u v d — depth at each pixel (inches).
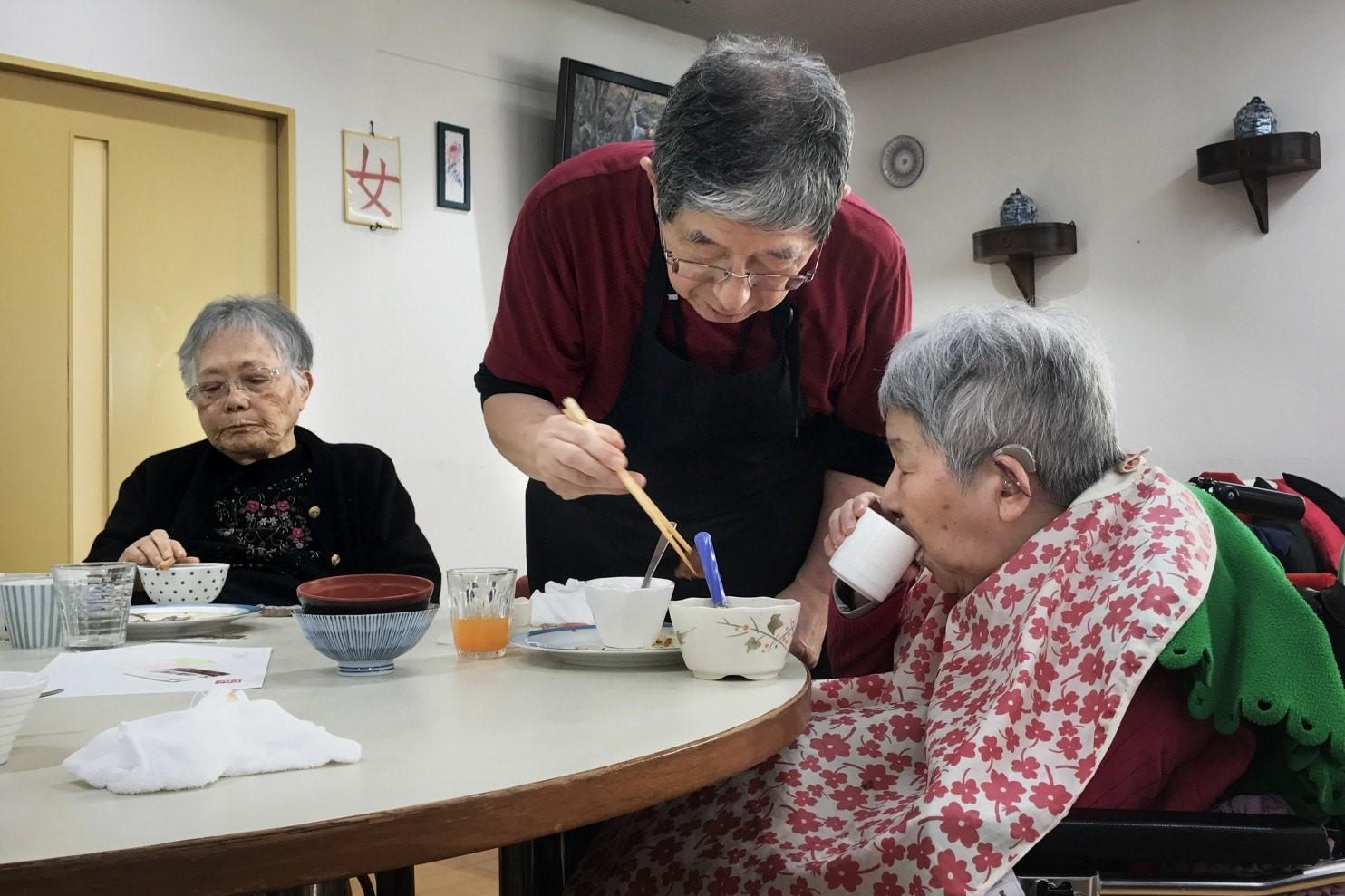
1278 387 174.6
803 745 48.4
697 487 71.0
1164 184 185.2
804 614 68.3
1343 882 40.7
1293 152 165.8
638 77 191.2
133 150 140.6
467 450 171.2
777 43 53.1
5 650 54.1
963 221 207.5
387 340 162.1
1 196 131.7
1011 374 44.7
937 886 38.3
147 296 142.2
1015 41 200.5
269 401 85.0
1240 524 45.5
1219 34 179.8
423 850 26.6
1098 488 45.4
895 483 50.3
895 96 215.6
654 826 49.7
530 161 179.5
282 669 47.6
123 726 29.9
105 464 139.6
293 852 24.9
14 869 22.7
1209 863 42.8
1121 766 42.4
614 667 47.7
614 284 65.4
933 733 43.6
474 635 49.7
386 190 161.2
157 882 23.6
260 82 149.3
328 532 86.5
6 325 132.3
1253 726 43.8
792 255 50.6
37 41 131.5
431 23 166.7
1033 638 42.2
